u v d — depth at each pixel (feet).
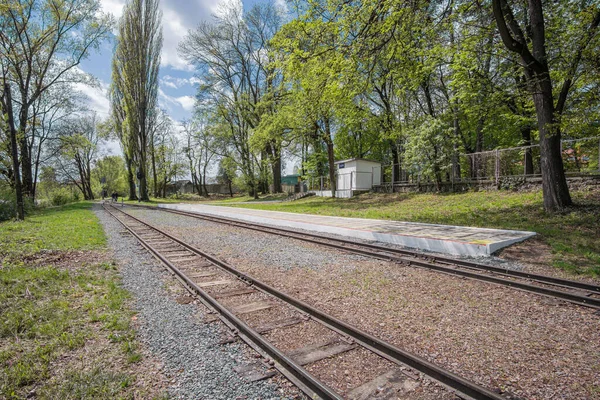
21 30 79.41
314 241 34.55
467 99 49.01
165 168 198.39
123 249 32.50
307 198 107.65
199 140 188.03
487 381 10.19
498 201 46.91
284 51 42.45
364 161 91.86
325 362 11.43
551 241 27.40
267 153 136.46
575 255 24.26
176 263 26.23
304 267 24.68
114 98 157.69
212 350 12.39
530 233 29.37
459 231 33.47
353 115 78.59
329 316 14.40
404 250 28.86
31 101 85.71
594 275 20.66
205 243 35.53
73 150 107.34
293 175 234.99
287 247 32.76
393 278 21.52
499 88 40.91
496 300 17.39
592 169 45.96
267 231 43.39
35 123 93.66
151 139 176.65
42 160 104.99
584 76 31.99
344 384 10.14
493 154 56.65
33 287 19.54
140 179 145.89
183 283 20.57
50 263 25.89
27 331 13.80
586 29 34.22
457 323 14.58
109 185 249.14
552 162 36.09
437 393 9.64
